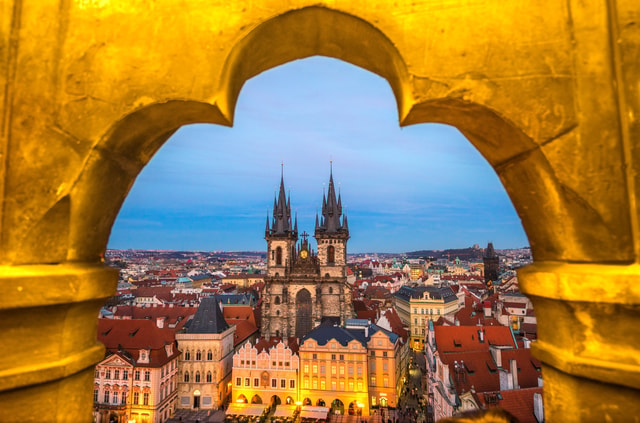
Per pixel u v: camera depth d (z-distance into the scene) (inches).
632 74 97.3
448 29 101.8
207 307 2347.4
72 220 104.1
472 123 110.0
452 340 1771.7
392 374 2192.4
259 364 2220.7
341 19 106.5
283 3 103.5
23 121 103.5
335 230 3341.5
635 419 91.8
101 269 110.7
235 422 2006.6
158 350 2020.2
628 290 89.9
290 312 3243.1
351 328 2576.3
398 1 103.3
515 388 1237.1
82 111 104.0
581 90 98.5
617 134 96.7
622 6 99.6
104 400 1924.2
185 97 102.2
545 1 102.0
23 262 99.5
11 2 107.3
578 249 99.3
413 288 3924.7
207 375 2204.7
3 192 100.6
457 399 1282.0
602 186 95.7
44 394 99.7
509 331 1830.7
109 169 110.4
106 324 2096.5
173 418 2060.8
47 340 100.7
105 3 107.1
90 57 105.4
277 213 3393.2
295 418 2037.4
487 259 5851.4
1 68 104.1
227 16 104.1
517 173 111.3
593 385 96.0
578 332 98.4
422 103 101.7
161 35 104.7
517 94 99.5
